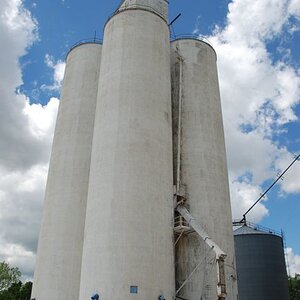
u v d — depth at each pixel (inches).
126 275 781.3
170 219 918.4
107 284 778.2
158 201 890.7
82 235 1076.5
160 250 840.9
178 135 1125.1
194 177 1071.6
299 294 3117.6
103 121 986.1
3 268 2549.2
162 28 1151.6
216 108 1220.5
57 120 1295.5
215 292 922.1
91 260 826.8
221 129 1206.3
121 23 1109.1
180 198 1024.9
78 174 1152.2
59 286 1011.3
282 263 1788.9
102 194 882.8
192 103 1182.9
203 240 962.1
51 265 1042.1
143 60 1045.8
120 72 1028.5
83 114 1245.7
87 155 1184.2
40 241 1110.4
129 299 759.1
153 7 1384.1
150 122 968.3
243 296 1699.1
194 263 960.3
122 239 815.1
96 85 1304.1
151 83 1024.2
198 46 1294.3
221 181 1097.4
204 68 1263.5
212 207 1035.3
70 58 1391.5
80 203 1113.4
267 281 1697.8
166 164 961.5
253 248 1761.8
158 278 807.7
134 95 988.6
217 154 1131.3
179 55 1254.3
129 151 912.9
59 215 1099.9
